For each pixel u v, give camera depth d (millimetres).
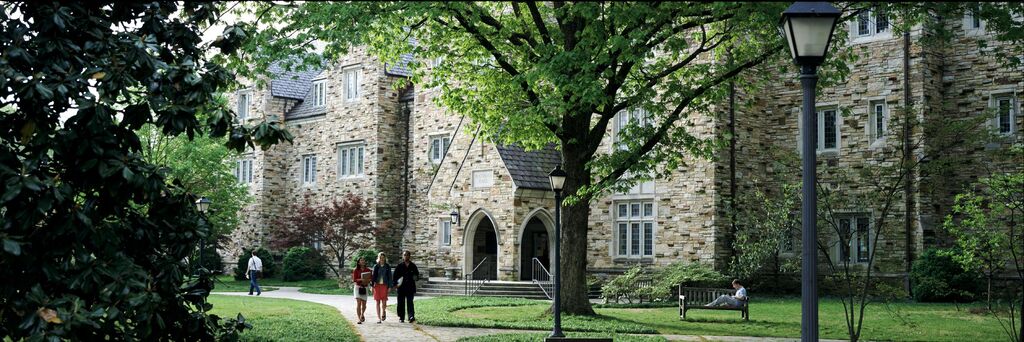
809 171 10055
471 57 23719
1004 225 22156
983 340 18438
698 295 25281
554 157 37125
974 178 28922
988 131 18531
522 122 21391
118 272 11727
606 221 35344
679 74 24516
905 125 17391
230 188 42219
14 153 11781
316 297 34000
